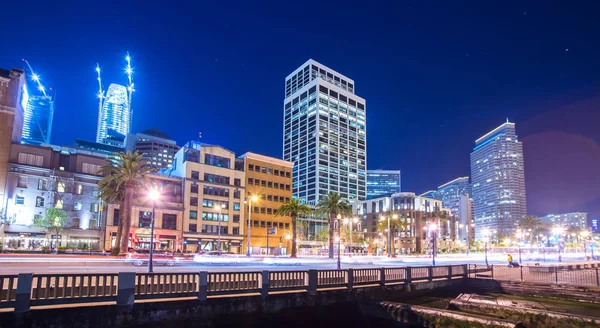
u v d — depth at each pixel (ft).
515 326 67.92
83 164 274.57
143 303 59.11
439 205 642.22
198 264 153.99
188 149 336.49
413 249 574.97
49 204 252.42
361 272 92.38
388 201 612.70
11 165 245.86
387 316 84.33
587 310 90.27
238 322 69.00
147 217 295.07
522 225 633.20
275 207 389.39
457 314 75.25
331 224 274.36
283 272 76.69
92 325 54.70
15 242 237.86
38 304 51.31
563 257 369.30
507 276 130.62
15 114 253.65
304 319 78.28
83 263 138.31
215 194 340.18
